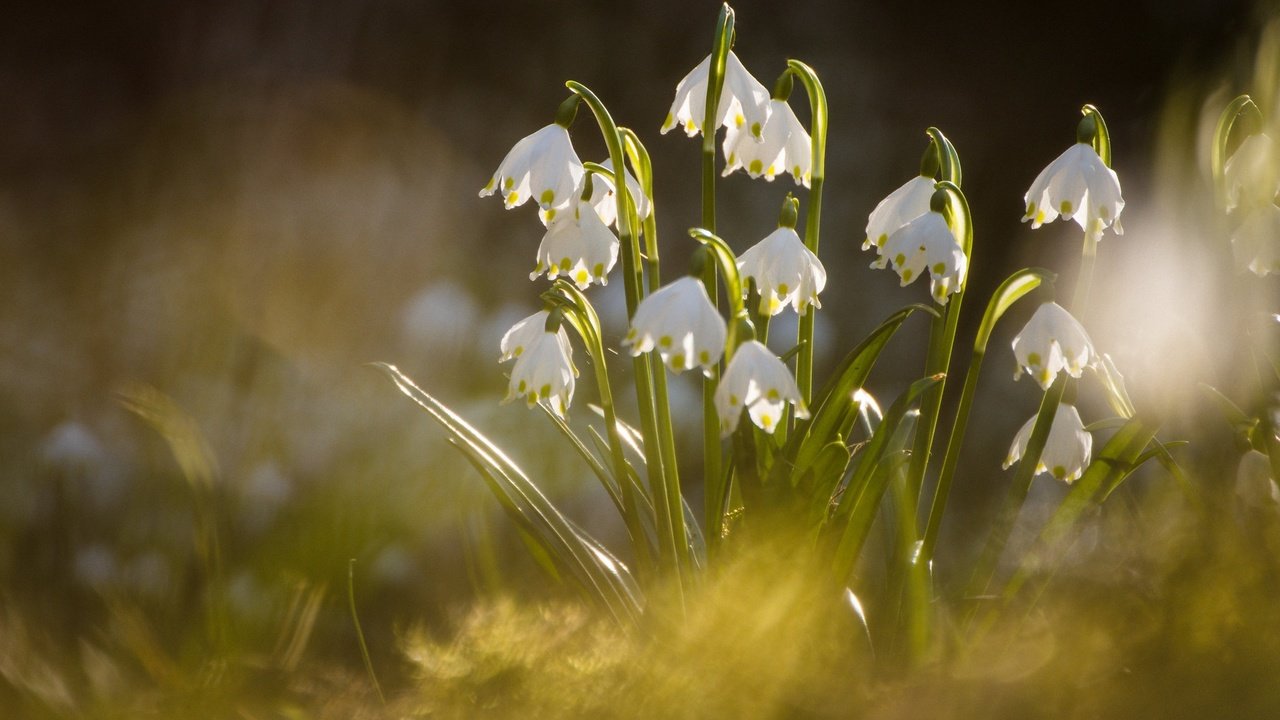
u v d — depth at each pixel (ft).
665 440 3.22
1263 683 2.89
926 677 3.01
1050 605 3.08
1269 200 3.20
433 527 3.82
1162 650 2.93
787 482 3.13
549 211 3.19
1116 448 3.18
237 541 3.66
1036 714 2.93
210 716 3.10
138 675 3.19
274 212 8.96
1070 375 3.13
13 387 6.32
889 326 3.15
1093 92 9.15
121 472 3.92
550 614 3.07
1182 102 3.32
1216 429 3.18
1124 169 8.08
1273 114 3.22
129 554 3.68
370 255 8.71
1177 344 3.18
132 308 7.61
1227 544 2.99
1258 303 3.26
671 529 3.22
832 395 3.18
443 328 5.86
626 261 3.20
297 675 3.15
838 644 3.10
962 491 5.42
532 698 3.00
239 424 4.65
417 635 3.12
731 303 3.09
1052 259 8.63
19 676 3.11
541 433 4.63
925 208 3.20
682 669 3.01
